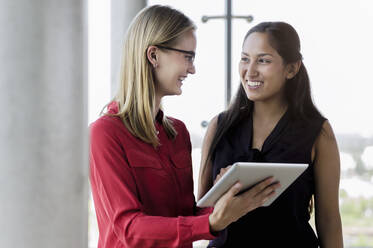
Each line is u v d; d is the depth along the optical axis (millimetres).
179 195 1966
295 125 2090
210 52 3705
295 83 2125
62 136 1566
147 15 1913
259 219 2016
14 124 1489
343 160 3758
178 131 2127
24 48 1486
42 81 1512
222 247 2043
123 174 1793
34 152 1508
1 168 1493
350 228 3824
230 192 1618
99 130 1818
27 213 1504
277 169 1579
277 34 2025
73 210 1603
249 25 3715
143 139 1865
